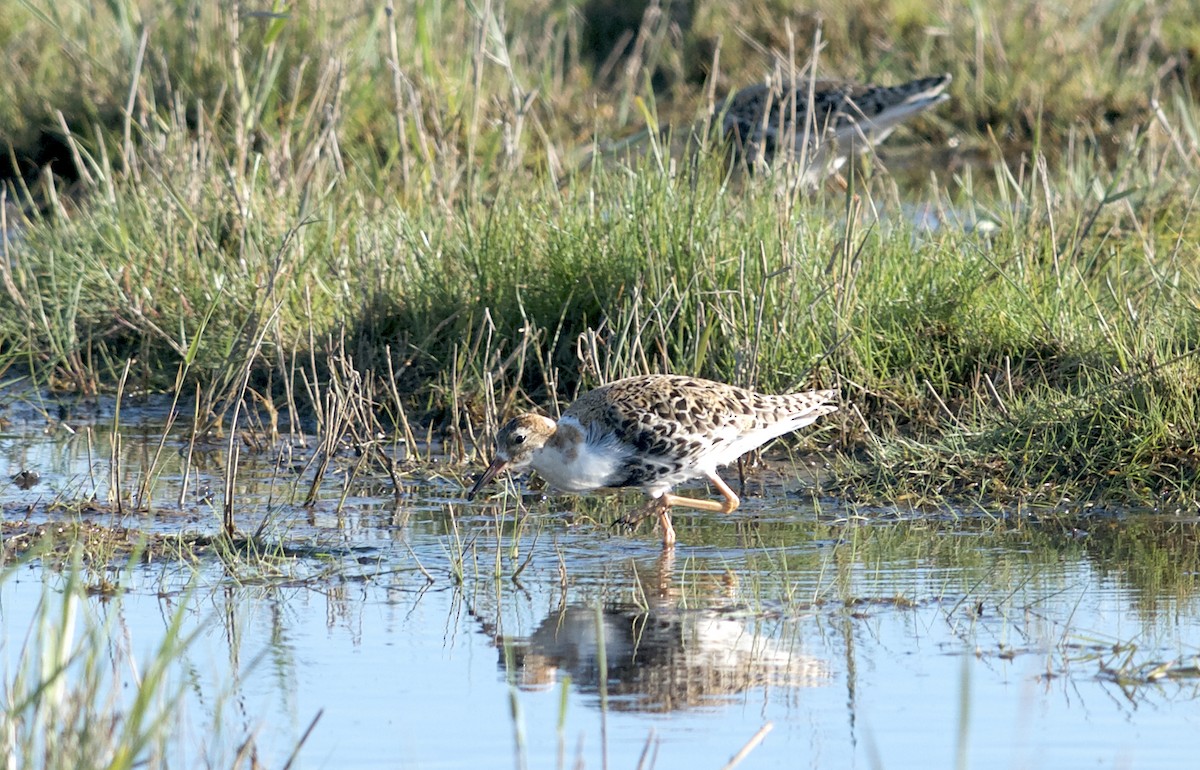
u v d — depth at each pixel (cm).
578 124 2139
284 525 1120
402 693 805
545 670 838
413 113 1733
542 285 1430
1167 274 1330
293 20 1997
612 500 1202
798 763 715
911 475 1175
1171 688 801
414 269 1507
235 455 1098
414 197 1688
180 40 2030
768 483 1228
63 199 1909
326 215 1619
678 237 1391
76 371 1518
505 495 1141
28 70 2200
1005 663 835
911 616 909
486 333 1405
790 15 2502
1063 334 1301
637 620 914
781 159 1503
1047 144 2192
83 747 645
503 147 1734
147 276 1555
